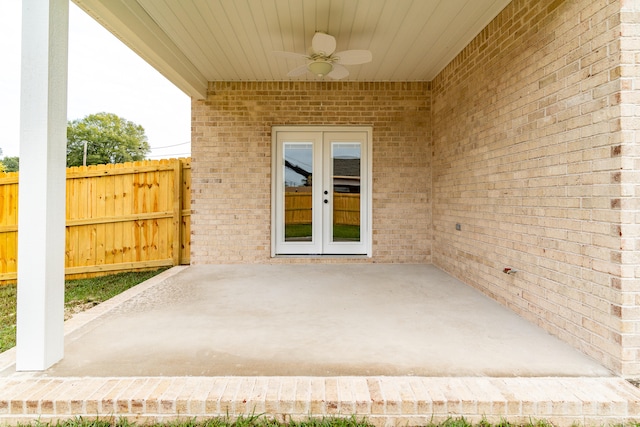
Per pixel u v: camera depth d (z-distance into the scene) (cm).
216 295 389
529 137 307
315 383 200
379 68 522
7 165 1155
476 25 391
